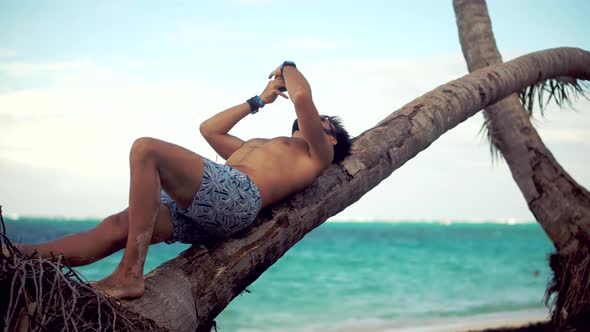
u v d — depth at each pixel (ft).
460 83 15.65
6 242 7.66
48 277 7.72
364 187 12.68
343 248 138.51
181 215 10.25
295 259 103.76
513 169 22.75
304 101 10.82
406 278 77.71
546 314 43.27
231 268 10.30
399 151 13.30
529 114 22.08
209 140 12.93
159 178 9.13
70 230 220.23
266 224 11.01
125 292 8.54
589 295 19.39
